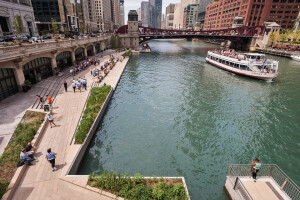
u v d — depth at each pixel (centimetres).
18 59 2272
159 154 1744
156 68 5497
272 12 11531
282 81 4288
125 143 1886
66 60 4153
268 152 1817
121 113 2520
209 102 2984
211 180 1452
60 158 1350
